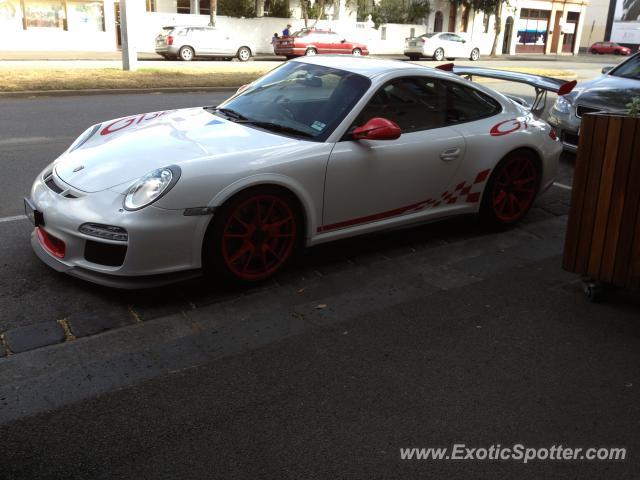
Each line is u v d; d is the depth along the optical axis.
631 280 3.71
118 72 16.38
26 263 4.24
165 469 2.42
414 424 2.75
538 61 35.81
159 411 2.77
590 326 3.72
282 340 3.42
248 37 32.06
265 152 3.90
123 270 3.54
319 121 4.29
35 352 3.20
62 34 27.38
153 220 3.48
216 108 4.88
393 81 4.54
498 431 2.73
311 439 2.63
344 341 3.44
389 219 4.57
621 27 57.06
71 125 9.52
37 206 3.86
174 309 3.72
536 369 3.23
